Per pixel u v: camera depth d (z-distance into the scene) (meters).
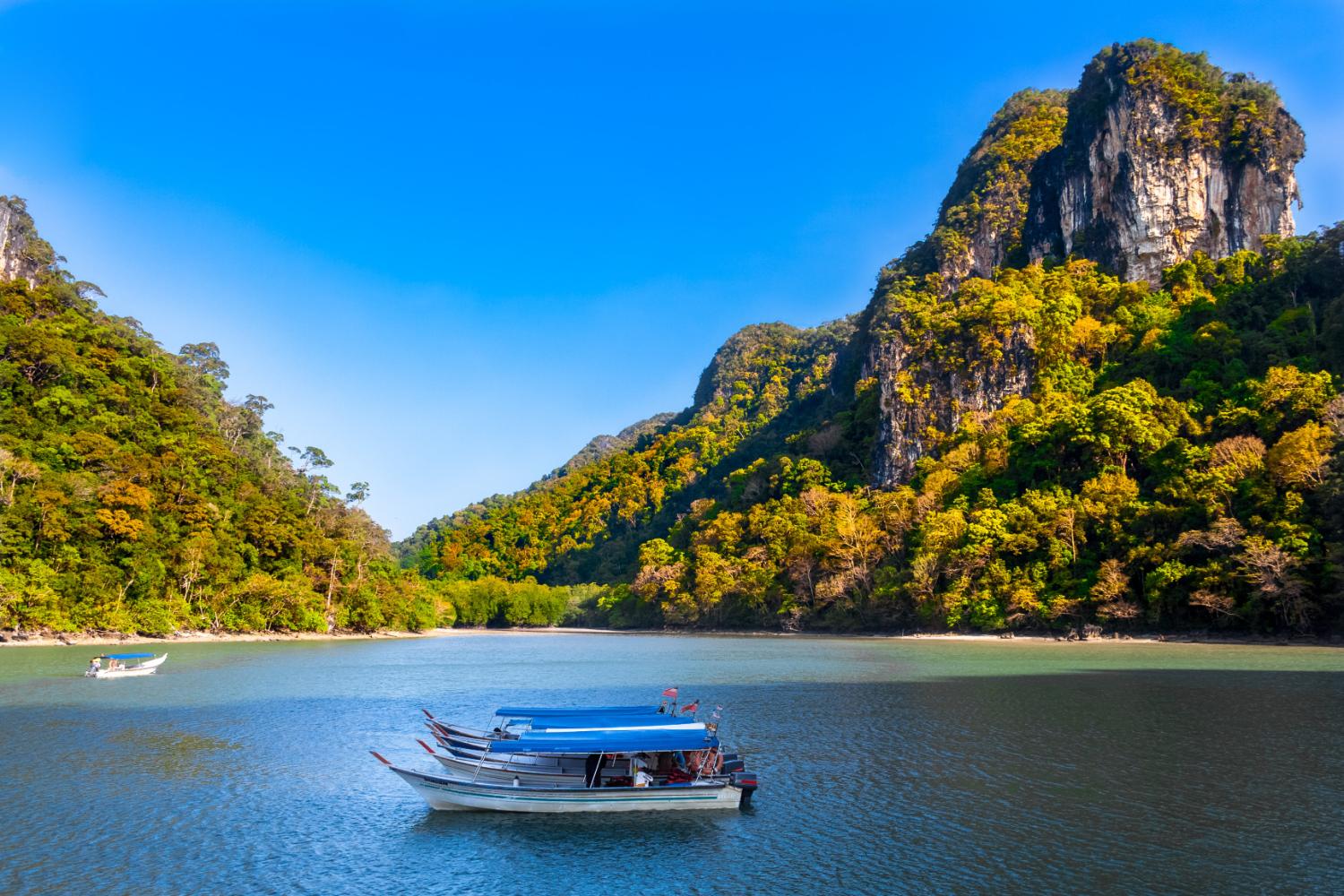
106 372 138.25
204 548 114.44
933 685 62.38
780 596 161.25
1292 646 88.69
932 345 183.62
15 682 63.34
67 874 23.41
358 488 169.12
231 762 36.97
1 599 89.00
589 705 53.75
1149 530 107.69
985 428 165.25
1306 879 22.38
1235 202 189.12
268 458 171.75
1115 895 21.53
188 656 88.44
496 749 29.52
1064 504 119.94
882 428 186.25
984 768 34.72
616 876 23.44
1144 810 28.50
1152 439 123.06
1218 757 36.00
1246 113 191.38
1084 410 130.50
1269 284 154.75
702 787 29.22
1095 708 49.34
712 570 175.12
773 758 37.00
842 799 30.44
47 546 98.00
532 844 26.09
